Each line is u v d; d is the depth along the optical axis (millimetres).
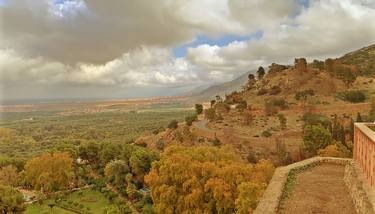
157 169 85438
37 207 96000
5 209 80312
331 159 48344
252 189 55812
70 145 136750
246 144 116375
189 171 71688
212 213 67875
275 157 104250
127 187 101625
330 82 167500
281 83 177000
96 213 89938
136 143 162000
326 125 114500
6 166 121625
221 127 137000
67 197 104250
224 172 67875
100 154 133250
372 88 158125
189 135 132500
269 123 134000
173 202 70938
